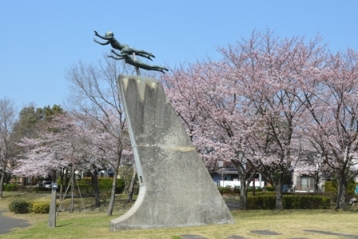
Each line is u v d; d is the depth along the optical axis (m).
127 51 12.37
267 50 19.33
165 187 11.66
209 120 19.30
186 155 12.00
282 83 17.44
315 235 9.41
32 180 55.22
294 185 38.94
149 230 10.98
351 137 17.19
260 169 19.80
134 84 11.91
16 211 26.12
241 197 21.11
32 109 47.41
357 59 18.03
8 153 38.38
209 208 11.98
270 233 9.87
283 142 18.61
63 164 28.39
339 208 18.69
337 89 17.28
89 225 14.25
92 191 36.69
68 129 27.77
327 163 17.64
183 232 10.38
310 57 18.86
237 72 18.42
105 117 24.06
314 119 18.08
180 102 20.00
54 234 12.01
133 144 11.77
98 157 25.53
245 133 17.78
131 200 28.94
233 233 10.00
